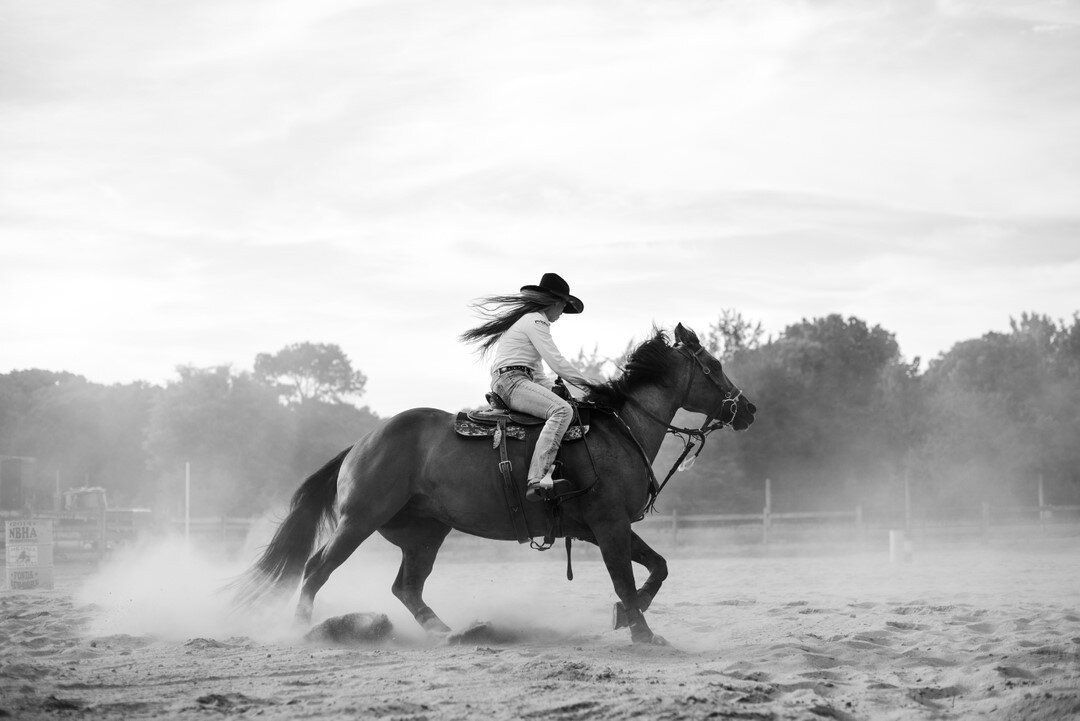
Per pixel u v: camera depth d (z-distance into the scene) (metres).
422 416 7.96
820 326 59.69
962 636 7.70
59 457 76.94
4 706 4.84
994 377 53.53
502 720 4.66
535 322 7.83
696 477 38.31
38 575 14.18
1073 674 5.92
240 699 5.16
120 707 4.98
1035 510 30.77
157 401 52.75
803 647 6.96
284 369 93.56
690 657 6.80
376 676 5.88
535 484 7.29
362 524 7.75
